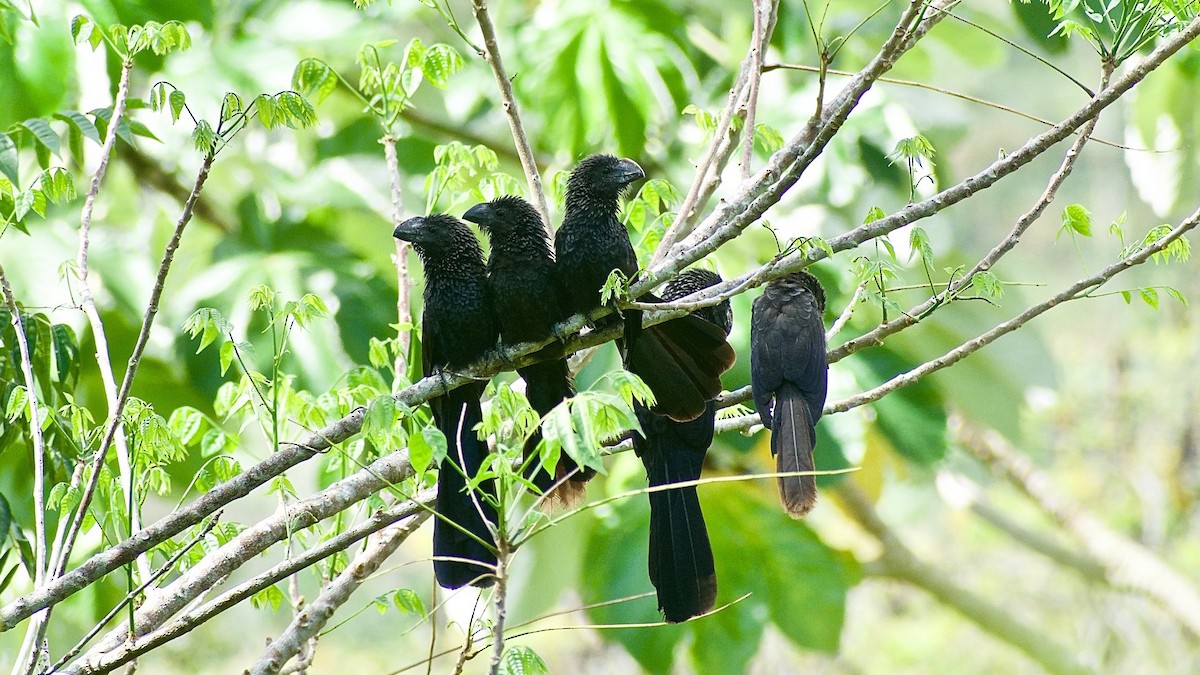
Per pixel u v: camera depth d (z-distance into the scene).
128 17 12.15
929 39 15.55
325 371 12.77
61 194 6.90
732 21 14.84
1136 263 7.02
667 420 7.80
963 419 18.52
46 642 6.49
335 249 14.30
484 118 15.05
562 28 13.77
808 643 13.84
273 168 15.15
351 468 7.98
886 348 13.58
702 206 8.34
